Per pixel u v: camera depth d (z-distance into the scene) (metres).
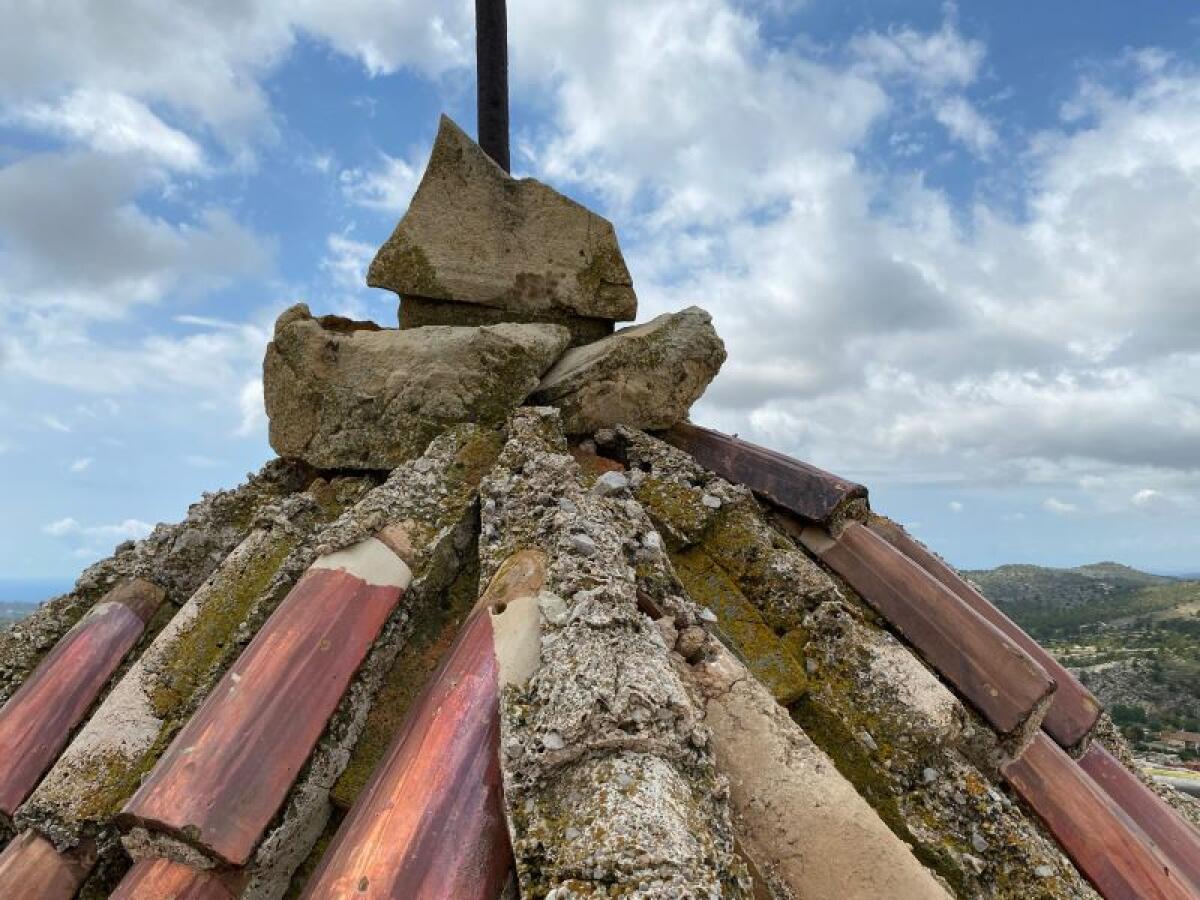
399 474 3.99
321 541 3.59
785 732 2.96
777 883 2.67
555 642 2.65
